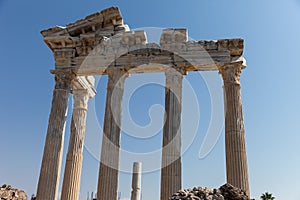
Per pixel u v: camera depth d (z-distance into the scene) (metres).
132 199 33.16
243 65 27.41
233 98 25.94
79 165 29.97
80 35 29.67
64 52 29.77
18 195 21.22
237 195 11.64
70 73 29.19
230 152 24.28
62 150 27.20
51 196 24.95
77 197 28.75
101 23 29.78
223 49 27.48
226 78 26.91
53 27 30.16
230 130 24.97
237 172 23.38
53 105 28.17
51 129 27.19
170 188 22.86
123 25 29.66
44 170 25.72
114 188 24.03
